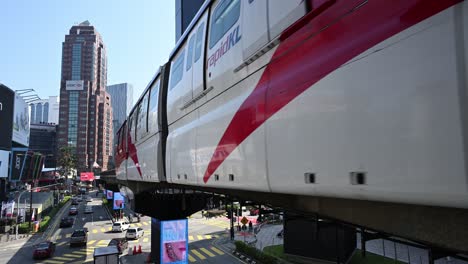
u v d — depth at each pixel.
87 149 141.00
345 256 19.83
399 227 2.89
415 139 1.94
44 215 51.91
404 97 2.02
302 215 4.91
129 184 19.41
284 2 3.40
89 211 58.28
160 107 8.58
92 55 151.75
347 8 2.59
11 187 65.00
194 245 30.78
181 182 6.60
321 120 2.68
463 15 1.76
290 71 3.21
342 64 2.52
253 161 3.74
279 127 3.25
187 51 6.91
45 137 151.62
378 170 2.16
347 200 3.64
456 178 1.72
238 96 4.32
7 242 33.84
